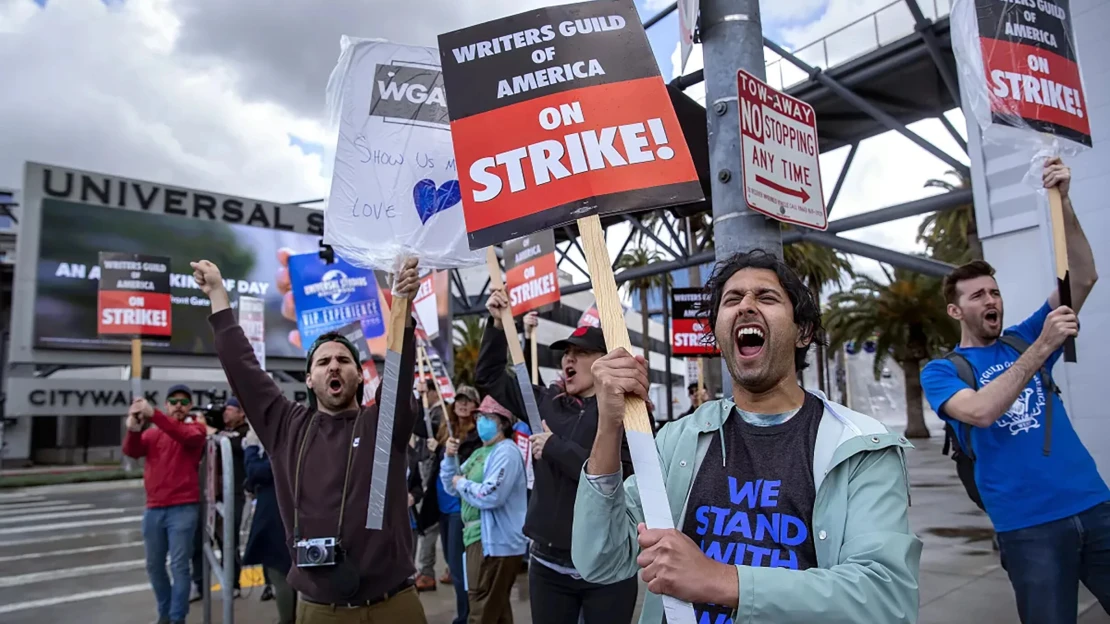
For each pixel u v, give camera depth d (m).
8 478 22.41
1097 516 2.63
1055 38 3.05
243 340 3.11
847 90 9.52
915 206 8.52
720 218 3.46
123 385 24.55
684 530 1.65
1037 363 2.55
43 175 23.05
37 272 22.67
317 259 6.14
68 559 9.09
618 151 1.83
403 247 2.79
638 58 1.90
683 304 6.91
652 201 1.78
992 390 2.62
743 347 1.70
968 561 6.29
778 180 3.15
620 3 1.95
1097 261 5.09
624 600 3.17
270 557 4.93
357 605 2.70
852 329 28.36
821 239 9.34
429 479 5.71
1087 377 5.12
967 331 3.04
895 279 28.28
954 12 3.02
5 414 24.48
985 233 6.12
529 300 5.29
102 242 23.70
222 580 3.64
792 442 1.62
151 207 24.80
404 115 2.88
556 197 1.82
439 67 2.95
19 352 22.27
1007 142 3.03
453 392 6.96
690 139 4.09
